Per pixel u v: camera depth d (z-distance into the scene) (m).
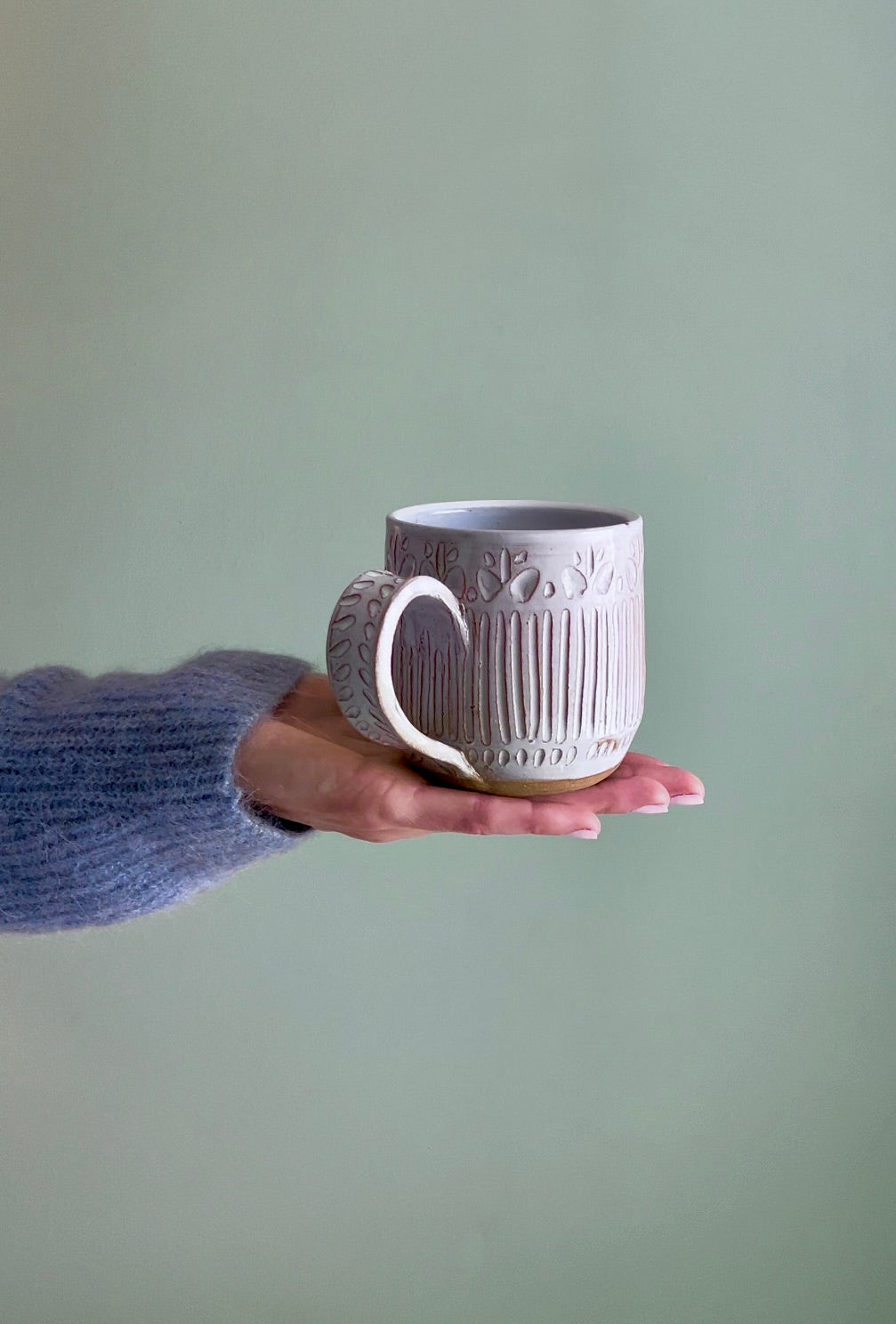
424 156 1.04
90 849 0.79
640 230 1.04
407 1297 1.20
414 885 1.13
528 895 1.12
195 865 0.80
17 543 1.10
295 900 1.13
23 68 1.03
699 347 1.05
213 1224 1.20
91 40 1.03
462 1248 1.19
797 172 1.03
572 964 1.13
